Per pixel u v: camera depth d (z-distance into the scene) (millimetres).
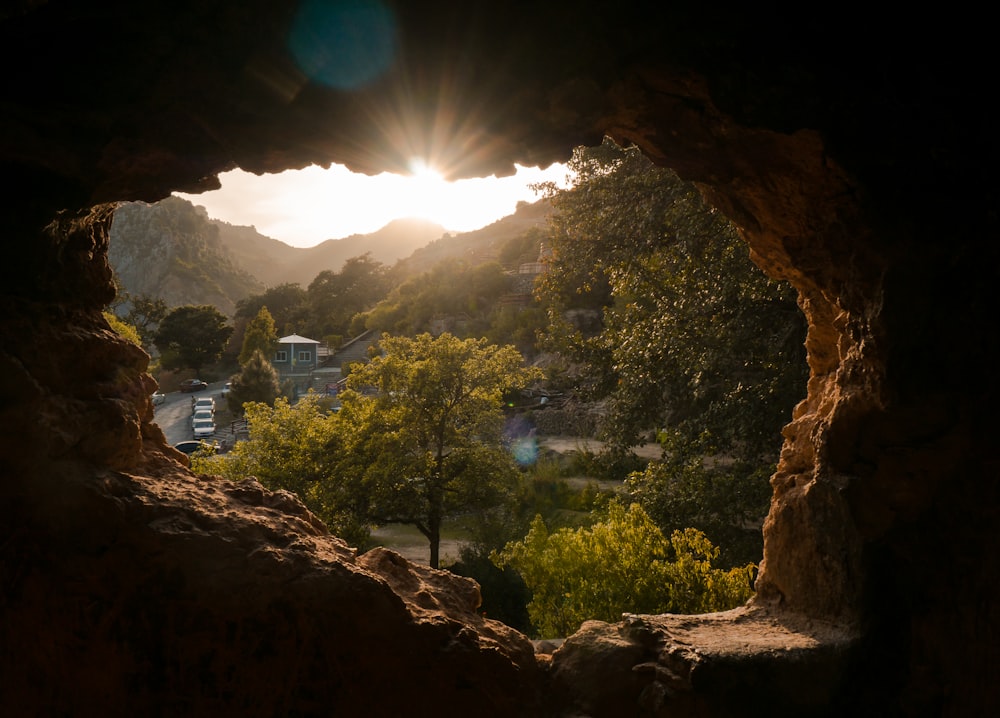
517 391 30047
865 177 3303
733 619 4008
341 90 2686
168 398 44812
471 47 2625
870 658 3600
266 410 14508
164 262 142750
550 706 3469
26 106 2533
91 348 3197
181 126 2814
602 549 5801
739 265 9914
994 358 3326
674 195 10930
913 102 3082
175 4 2365
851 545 3633
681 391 11773
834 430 3695
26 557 2934
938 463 3436
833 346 4148
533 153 3121
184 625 2895
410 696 3004
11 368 2863
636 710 3383
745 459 10766
